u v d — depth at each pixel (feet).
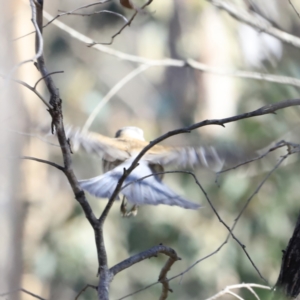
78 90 53.47
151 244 42.57
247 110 38.75
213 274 41.09
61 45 54.34
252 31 38.42
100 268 13.97
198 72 52.54
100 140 20.42
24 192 41.73
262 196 39.27
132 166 13.80
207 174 40.01
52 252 43.04
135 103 59.62
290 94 35.70
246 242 39.96
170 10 51.03
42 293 42.78
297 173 38.60
